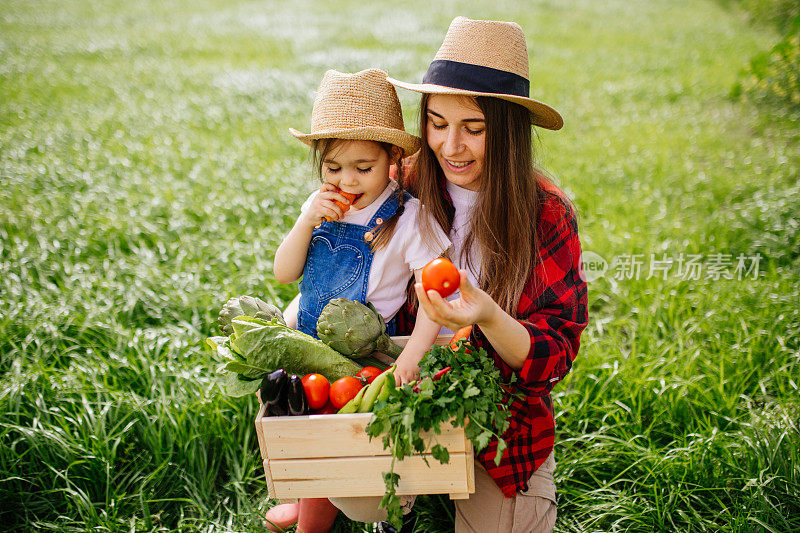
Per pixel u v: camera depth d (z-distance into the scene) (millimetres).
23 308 3363
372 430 1742
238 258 4066
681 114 7805
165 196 4922
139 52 11727
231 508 2600
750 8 15477
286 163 5801
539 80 9492
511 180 2014
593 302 3834
